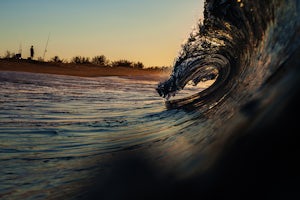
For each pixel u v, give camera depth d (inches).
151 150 174.6
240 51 350.0
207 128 173.9
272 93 83.7
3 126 325.7
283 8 160.1
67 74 2522.1
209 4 320.2
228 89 322.0
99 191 119.4
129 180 111.9
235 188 64.6
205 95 407.5
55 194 144.0
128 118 392.8
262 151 66.0
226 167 72.6
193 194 74.0
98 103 590.6
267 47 178.2
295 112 65.2
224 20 329.7
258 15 227.5
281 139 63.4
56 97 660.1
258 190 59.4
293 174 55.9
